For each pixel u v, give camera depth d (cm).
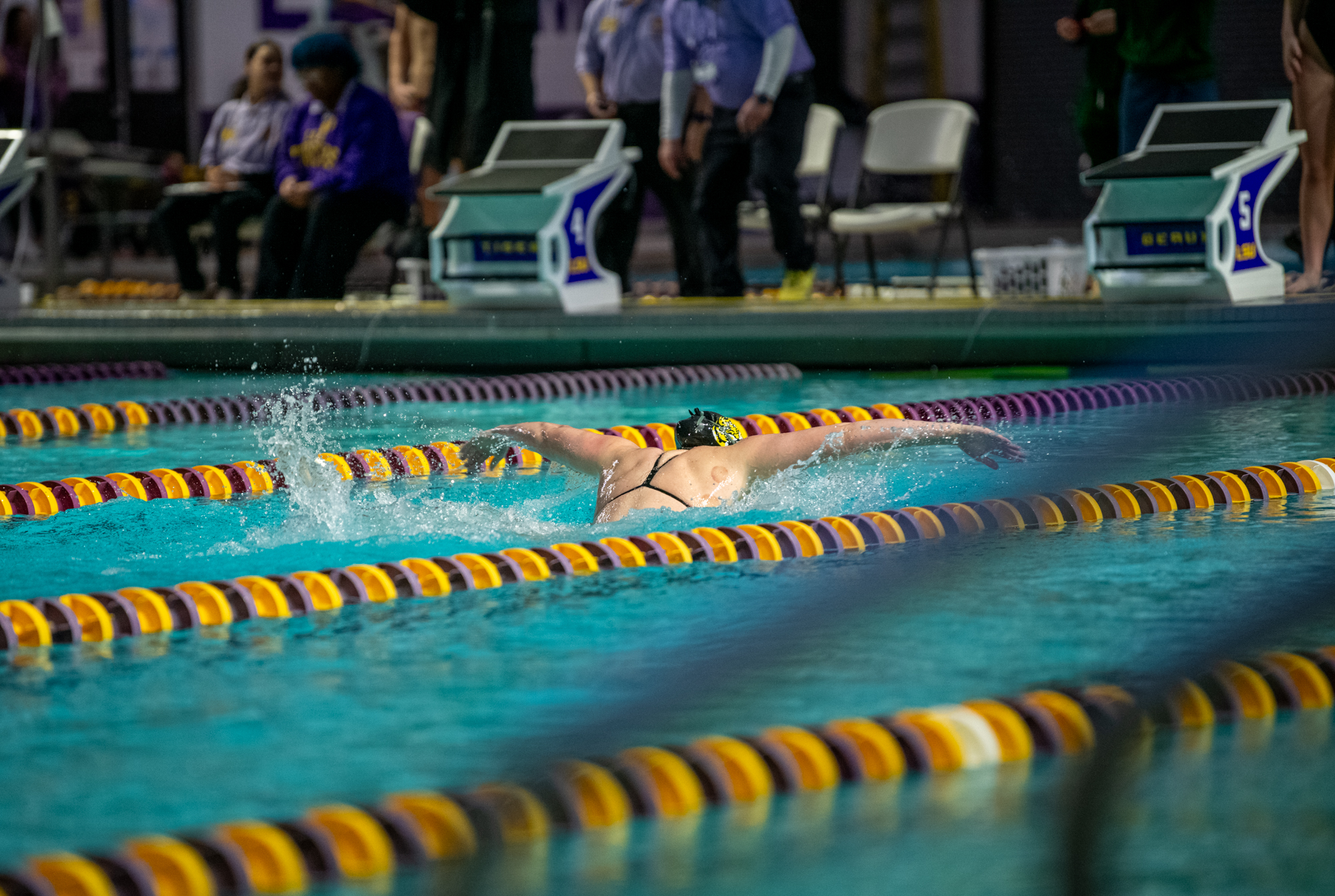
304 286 3703
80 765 905
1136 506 1630
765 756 884
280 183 3700
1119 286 2988
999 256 3628
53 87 4875
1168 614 1194
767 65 3203
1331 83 2948
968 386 2780
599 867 763
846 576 1352
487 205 3309
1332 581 1284
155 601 1257
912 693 1012
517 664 1099
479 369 3228
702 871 757
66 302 4250
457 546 1524
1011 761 904
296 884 748
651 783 852
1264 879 735
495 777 867
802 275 3509
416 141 4269
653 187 3681
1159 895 720
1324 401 2458
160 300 4253
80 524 1672
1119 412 2402
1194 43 3159
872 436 1568
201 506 1791
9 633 1186
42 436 2433
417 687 1048
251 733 959
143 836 796
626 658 1106
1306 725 955
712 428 1677
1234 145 2939
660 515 1577
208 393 2920
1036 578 1330
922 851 775
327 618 1250
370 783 866
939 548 1467
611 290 3403
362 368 3259
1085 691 988
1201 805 830
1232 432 2122
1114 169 2939
